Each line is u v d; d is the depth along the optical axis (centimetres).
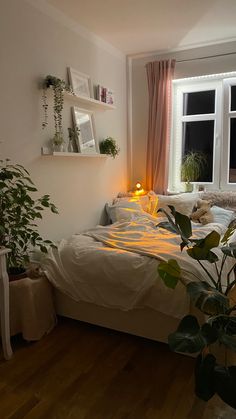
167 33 358
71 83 320
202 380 147
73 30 324
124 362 209
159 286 210
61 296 254
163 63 407
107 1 283
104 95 375
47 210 302
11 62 253
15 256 233
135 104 445
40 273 242
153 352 219
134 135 452
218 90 408
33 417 164
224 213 354
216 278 212
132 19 321
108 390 183
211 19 323
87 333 245
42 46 284
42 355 217
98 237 280
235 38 374
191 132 434
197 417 163
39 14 279
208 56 395
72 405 172
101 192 393
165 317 216
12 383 189
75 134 331
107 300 228
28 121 273
